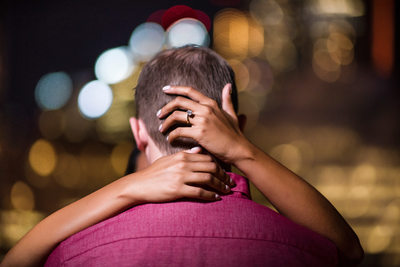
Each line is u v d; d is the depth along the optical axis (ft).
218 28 44.16
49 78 37.04
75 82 35.73
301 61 44.73
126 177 3.47
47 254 3.47
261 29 42.55
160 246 3.13
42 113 30.71
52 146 27.09
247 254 3.14
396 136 35.42
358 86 44.29
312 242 3.34
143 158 5.58
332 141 32.48
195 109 3.49
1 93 47.80
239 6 49.67
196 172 3.33
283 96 42.83
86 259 3.18
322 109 42.80
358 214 18.35
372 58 51.88
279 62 42.45
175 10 38.01
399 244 15.15
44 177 22.40
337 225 3.71
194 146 3.60
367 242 15.40
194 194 3.26
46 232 3.45
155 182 3.32
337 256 3.40
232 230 3.19
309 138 33.78
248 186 3.59
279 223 3.30
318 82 44.27
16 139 29.37
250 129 36.06
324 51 44.55
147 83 3.68
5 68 49.52
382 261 14.08
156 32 40.19
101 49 61.87
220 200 3.34
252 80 41.11
